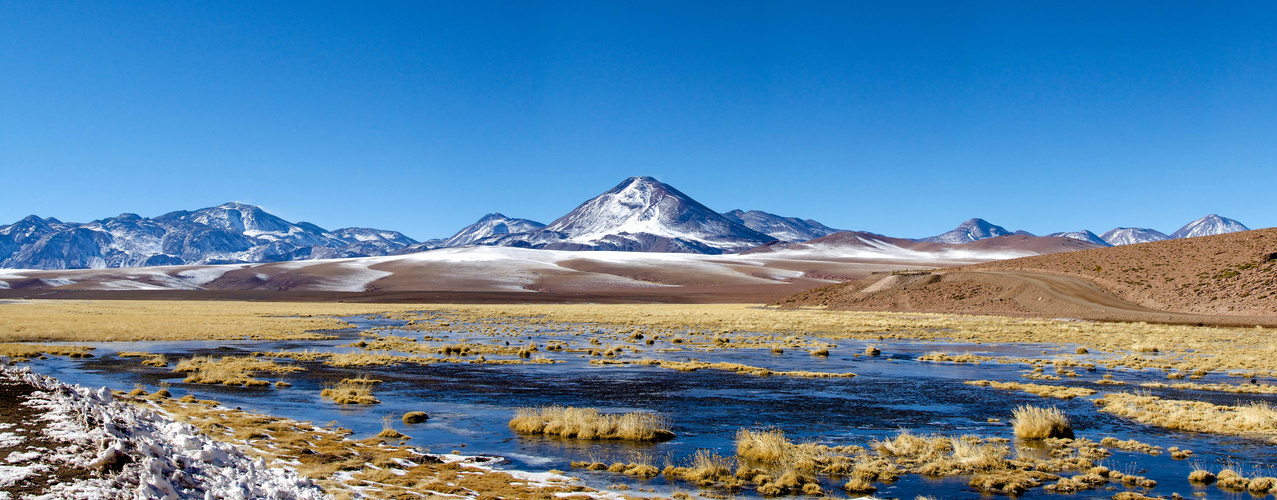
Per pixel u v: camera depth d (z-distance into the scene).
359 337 61.22
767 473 16.61
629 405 26.52
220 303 153.38
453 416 23.91
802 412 25.06
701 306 144.00
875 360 44.25
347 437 20.14
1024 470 16.86
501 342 57.22
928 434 21.34
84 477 11.23
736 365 38.53
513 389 30.42
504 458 17.91
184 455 13.36
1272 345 52.72
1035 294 100.06
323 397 27.61
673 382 32.84
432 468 16.45
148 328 62.91
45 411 15.53
